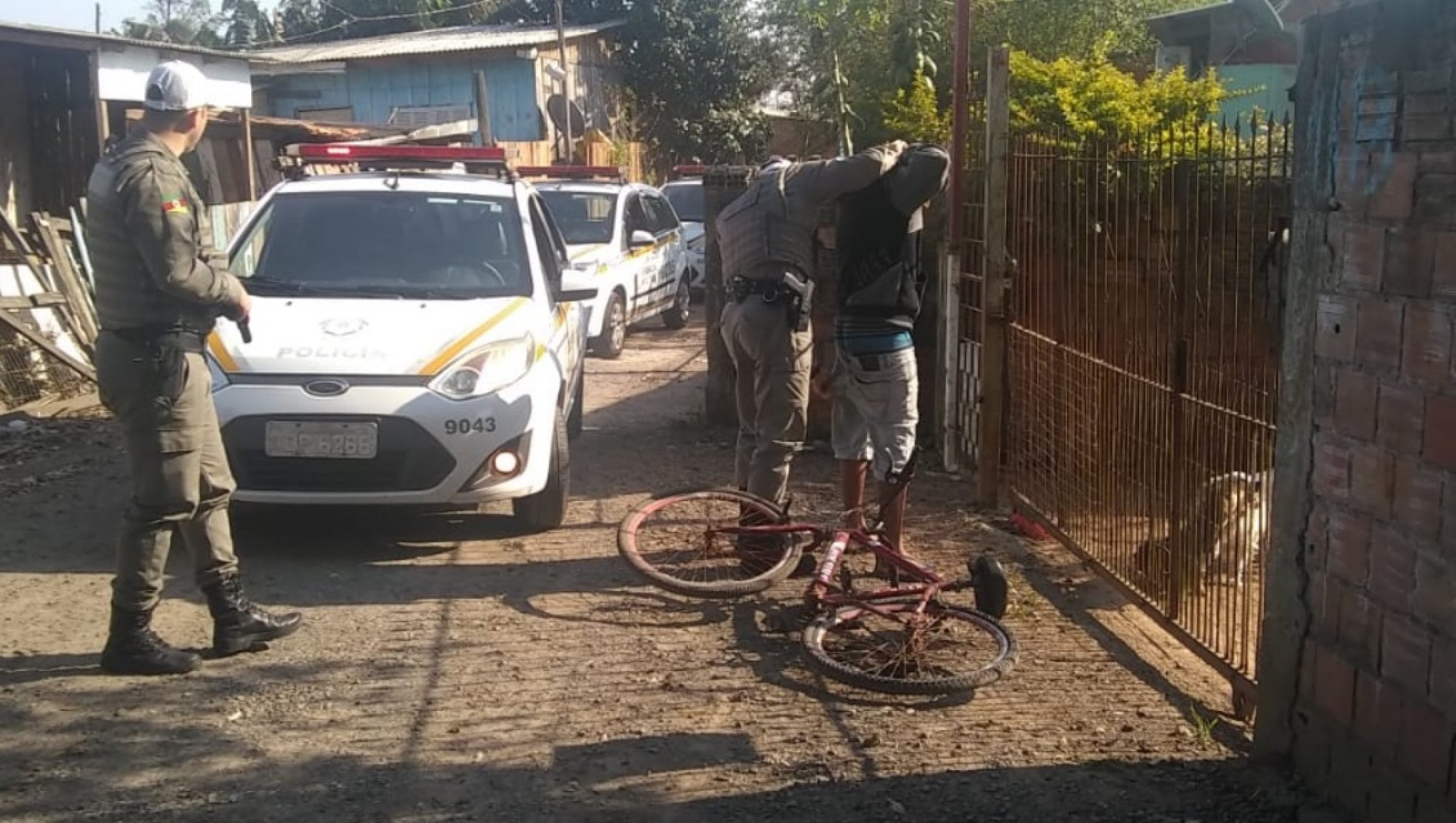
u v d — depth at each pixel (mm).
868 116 15047
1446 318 3211
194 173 17156
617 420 10086
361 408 6086
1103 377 5645
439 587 5941
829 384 5816
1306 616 3850
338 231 7402
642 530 6082
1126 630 5461
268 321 6500
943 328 8047
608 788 4031
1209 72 9836
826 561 5340
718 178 9234
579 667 5008
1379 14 3445
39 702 4617
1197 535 4809
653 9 32844
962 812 3881
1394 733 3453
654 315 15508
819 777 4109
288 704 4648
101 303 4707
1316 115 3748
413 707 4633
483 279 7199
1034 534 6695
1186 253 4836
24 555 6379
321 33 40031
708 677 4922
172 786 4016
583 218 14320
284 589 5887
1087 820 3826
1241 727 4484
